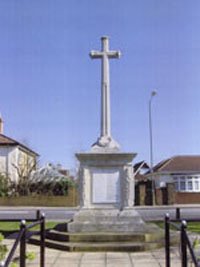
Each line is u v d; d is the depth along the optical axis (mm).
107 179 13352
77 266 9492
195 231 15648
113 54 14422
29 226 7066
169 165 55438
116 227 12672
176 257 10289
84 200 13258
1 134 50219
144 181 42812
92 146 13586
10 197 41719
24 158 48344
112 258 10391
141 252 11266
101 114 14039
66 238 12133
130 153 13266
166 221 8367
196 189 54312
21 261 6672
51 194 42844
